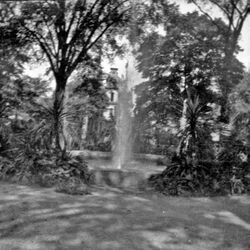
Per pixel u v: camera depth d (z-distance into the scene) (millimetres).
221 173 6383
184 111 6938
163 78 13422
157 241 2885
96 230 3076
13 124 8031
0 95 8508
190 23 12602
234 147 6824
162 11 11812
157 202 4852
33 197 4480
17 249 2477
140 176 6914
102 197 4855
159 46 13250
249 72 9180
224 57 12023
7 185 5445
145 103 13742
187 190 5734
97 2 10336
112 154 11031
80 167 6504
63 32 10188
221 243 2971
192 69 12484
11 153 7016
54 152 6848
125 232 3076
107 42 13047
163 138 11133
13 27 9602
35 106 7320
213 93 11203
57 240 2734
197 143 6590
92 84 12734
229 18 12156
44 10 8797
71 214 3619
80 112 8078
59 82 10328
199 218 3918
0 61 10719
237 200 5285
